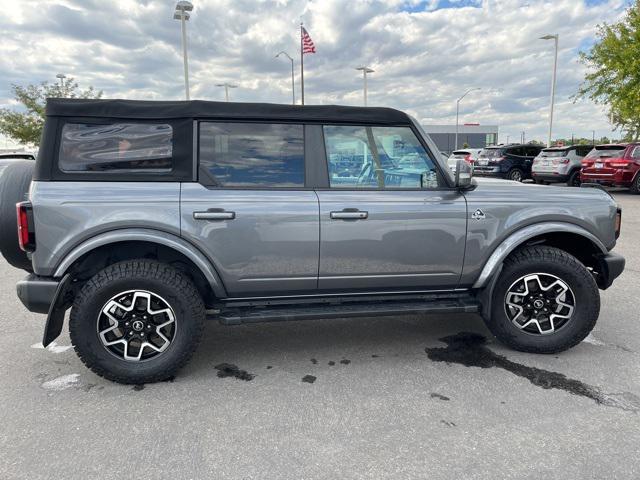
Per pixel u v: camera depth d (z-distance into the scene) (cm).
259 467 241
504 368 353
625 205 1242
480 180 427
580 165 1638
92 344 318
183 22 2067
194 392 320
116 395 316
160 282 318
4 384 331
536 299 368
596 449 253
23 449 256
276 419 285
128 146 322
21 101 2794
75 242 311
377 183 355
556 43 2505
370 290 364
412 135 359
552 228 362
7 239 334
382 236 347
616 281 574
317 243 339
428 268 359
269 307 354
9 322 457
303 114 344
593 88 1967
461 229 356
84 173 316
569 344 368
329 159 348
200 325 330
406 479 231
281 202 333
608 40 1822
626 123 2239
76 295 334
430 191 357
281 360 371
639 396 309
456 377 339
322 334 425
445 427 276
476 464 242
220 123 334
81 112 317
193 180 328
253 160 338
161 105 327
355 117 351
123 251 346
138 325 325
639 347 387
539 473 235
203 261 327
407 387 325
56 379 338
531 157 1917
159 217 319
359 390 321
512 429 273
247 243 332
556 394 312
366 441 262
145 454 252
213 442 262
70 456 250
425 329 436
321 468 240
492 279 361
